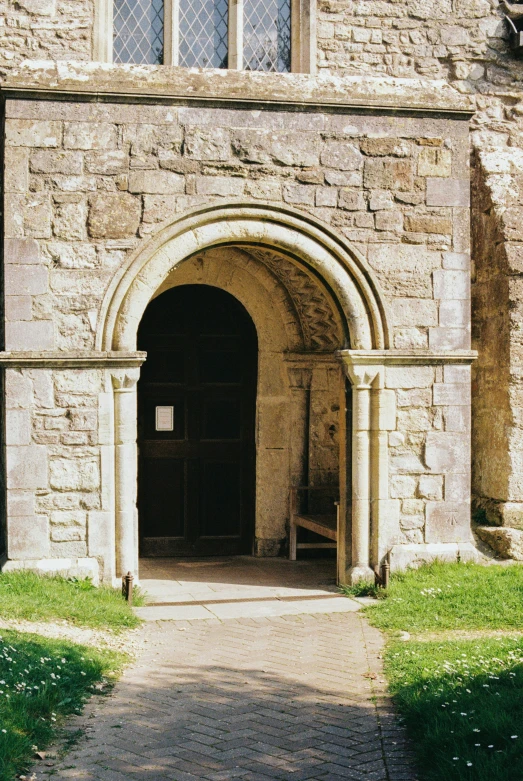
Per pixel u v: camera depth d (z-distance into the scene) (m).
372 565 8.45
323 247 8.43
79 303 7.99
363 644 6.70
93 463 7.98
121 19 8.80
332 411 10.43
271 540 10.41
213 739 4.88
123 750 4.70
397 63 9.27
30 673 5.34
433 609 7.43
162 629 7.14
